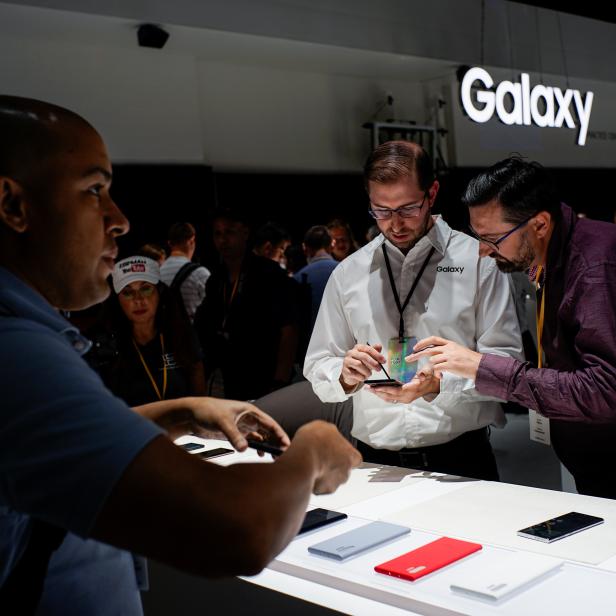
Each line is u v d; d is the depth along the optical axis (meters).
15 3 4.90
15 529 0.80
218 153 6.88
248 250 3.96
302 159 7.40
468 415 2.04
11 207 0.83
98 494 0.67
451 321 2.06
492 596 1.12
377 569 1.26
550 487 3.60
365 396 2.14
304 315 4.52
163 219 6.37
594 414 1.67
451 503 1.64
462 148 8.05
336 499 1.72
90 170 0.86
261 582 1.33
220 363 3.97
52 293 0.88
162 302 3.07
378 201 1.99
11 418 0.70
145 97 6.27
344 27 6.41
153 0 5.41
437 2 7.02
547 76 8.03
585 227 1.73
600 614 1.08
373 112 7.80
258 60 6.81
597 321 1.65
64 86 5.85
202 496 0.68
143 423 0.72
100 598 0.90
